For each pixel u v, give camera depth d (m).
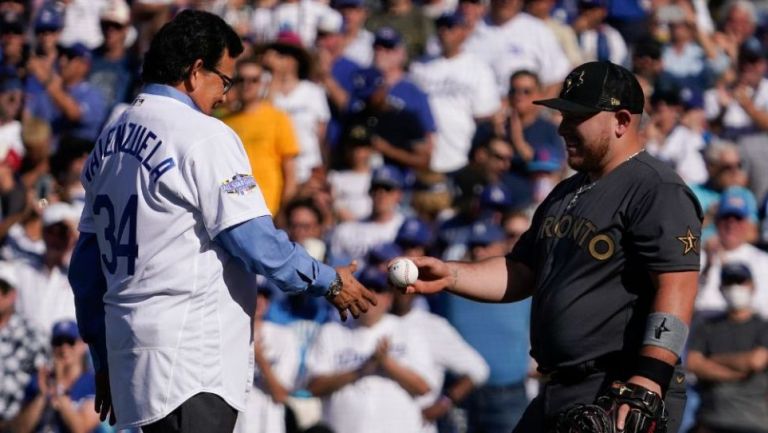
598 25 45.47
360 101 38.62
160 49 17.11
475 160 35.69
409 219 32.69
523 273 18.31
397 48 39.06
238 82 34.00
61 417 28.89
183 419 16.56
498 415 29.25
